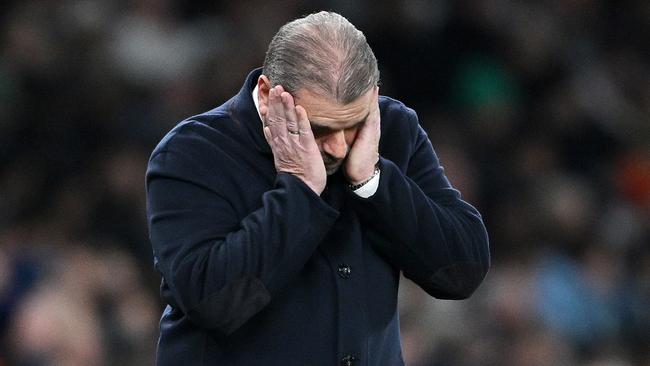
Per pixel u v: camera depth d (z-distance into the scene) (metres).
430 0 38.62
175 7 37.22
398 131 12.36
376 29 37.62
